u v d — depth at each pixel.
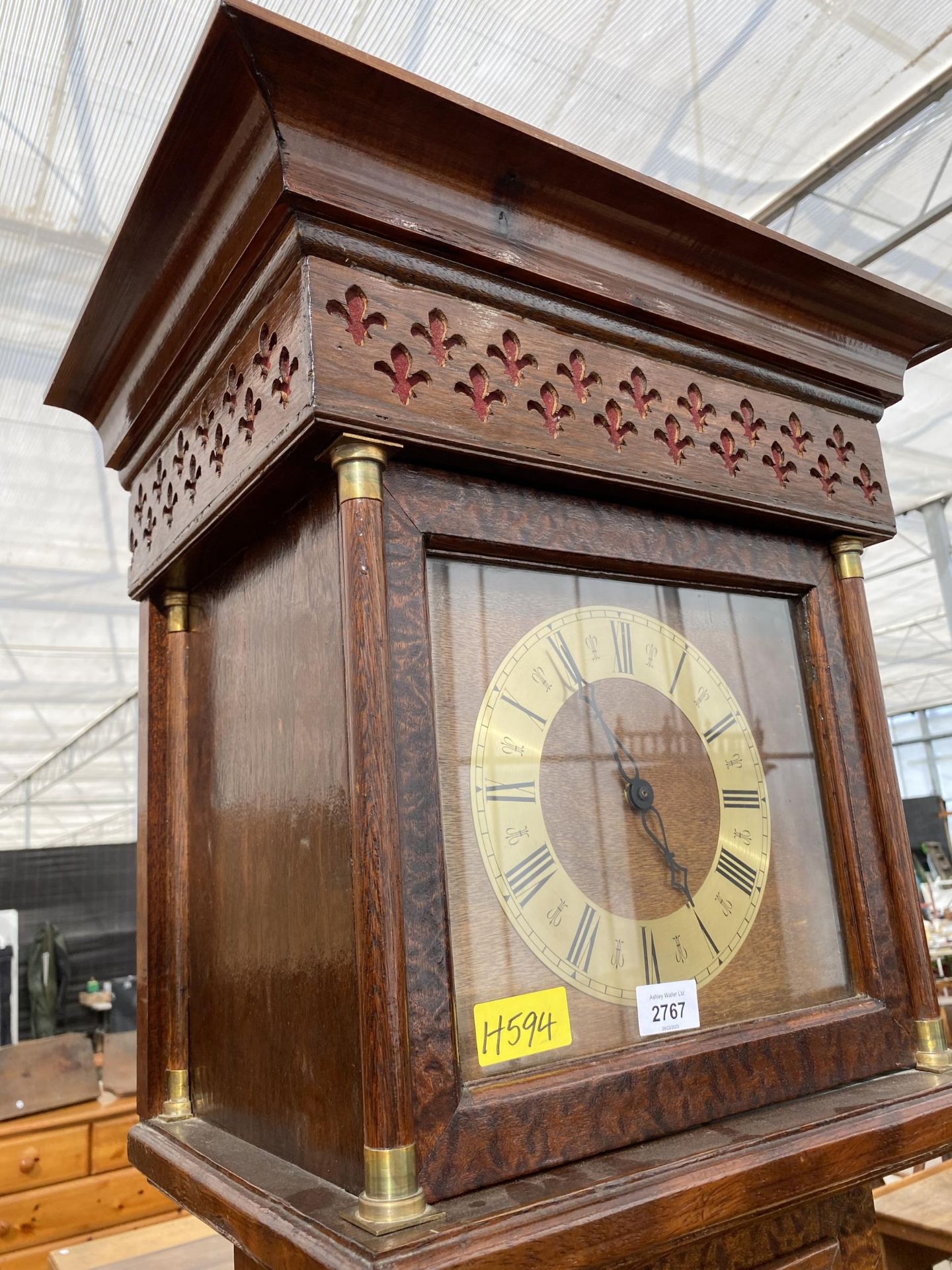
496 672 0.79
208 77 0.67
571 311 0.84
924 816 10.44
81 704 7.15
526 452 0.78
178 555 0.95
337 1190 0.66
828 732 0.99
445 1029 0.65
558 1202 0.62
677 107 3.01
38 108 2.64
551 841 0.78
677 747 0.89
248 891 0.85
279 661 0.83
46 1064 2.89
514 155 0.76
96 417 1.14
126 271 0.88
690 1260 0.79
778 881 0.93
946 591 6.87
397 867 0.64
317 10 2.39
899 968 0.94
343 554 0.69
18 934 3.90
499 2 2.44
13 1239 2.65
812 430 1.04
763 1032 0.83
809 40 2.84
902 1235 1.69
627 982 0.79
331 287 0.71
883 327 1.09
